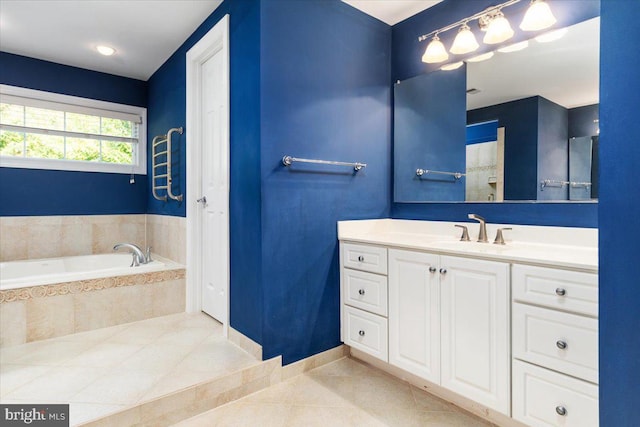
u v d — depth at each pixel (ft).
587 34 5.60
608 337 3.36
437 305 5.60
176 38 9.27
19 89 10.25
